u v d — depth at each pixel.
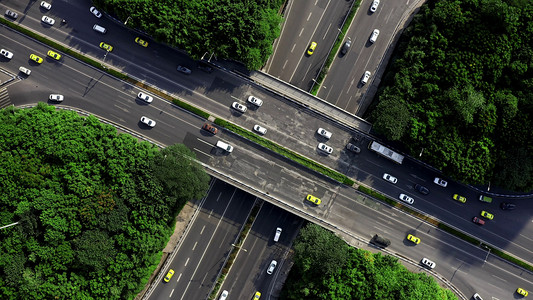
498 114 111.88
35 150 107.50
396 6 123.31
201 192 113.25
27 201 105.00
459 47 112.31
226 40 111.62
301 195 118.94
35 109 112.62
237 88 119.81
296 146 119.38
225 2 110.69
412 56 114.75
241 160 118.56
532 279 121.19
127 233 108.81
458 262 121.56
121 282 108.62
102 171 110.00
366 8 123.19
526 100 110.88
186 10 110.06
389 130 111.50
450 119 112.75
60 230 105.00
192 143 119.31
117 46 120.81
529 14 111.06
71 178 106.31
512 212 121.75
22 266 104.81
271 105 119.56
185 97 119.94
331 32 123.69
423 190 119.94
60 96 119.88
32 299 105.00
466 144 113.69
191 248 123.12
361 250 114.62
